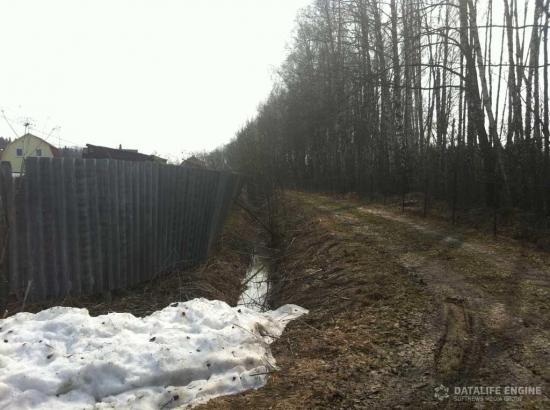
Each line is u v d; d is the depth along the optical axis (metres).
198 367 4.45
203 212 11.42
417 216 17.86
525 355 4.93
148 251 8.63
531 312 6.31
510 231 12.72
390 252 10.84
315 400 4.12
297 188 45.56
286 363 4.98
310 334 5.86
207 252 11.77
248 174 22.42
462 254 10.33
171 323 5.37
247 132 38.44
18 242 6.35
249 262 14.31
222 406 4.01
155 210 8.86
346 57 30.78
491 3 18.55
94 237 7.25
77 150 29.36
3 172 6.16
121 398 3.99
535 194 13.52
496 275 8.39
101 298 7.36
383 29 22.70
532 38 14.79
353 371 4.70
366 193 28.28
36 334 4.75
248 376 4.48
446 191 19.19
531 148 14.34
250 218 22.55
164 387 4.21
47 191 6.60
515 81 15.86
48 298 6.66
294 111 39.16
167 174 9.28
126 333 4.91
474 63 15.20
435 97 24.59
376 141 29.95
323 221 16.69
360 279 8.56
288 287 9.94
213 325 5.32
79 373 4.07
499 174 15.20
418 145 28.53
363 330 5.88
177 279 9.17
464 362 4.84
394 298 7.22
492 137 15.11
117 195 7.67
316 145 40.75
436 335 5.59
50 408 3.75
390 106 25.62
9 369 4.09
